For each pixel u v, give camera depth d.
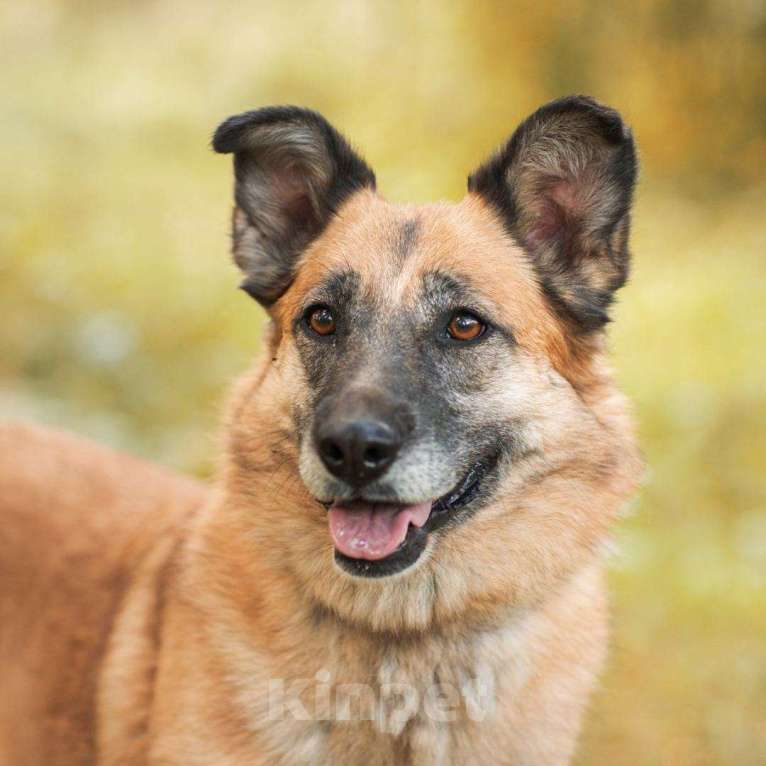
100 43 28.34
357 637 4.75
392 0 21.11
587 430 4.97
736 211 16.78
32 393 10.20
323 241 5.26
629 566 8.55
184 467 9.59
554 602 4.89
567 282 5.17
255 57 24.50
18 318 11.27
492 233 5.17
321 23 23.67
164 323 12.09
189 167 19.55
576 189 5.16
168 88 24.58
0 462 5.91
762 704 7.20
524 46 18.75
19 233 13.62
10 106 21.72
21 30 29.02
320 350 4.93
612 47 18.12
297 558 4.75
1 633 5.59
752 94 17.61
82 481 5.83
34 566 5.57
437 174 17.61
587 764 6.64
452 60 19.66
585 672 4.97
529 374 4.93
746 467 10.08
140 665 5.03
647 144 18.09
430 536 4.66
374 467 4.40
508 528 4.83
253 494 4.89
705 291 13.88
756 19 17.28
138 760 4.96
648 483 9.76
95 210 15.80
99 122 21.73
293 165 5.47
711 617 8.13
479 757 4.77
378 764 4.75
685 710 7.13
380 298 4.90
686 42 17.61
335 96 22.05
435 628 4.78
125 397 10.62
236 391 5.26
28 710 5.47
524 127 5.14
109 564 5.48
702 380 11.69
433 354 4.84
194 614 4.81
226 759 4.66
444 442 4.68
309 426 4.69
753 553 8.91
